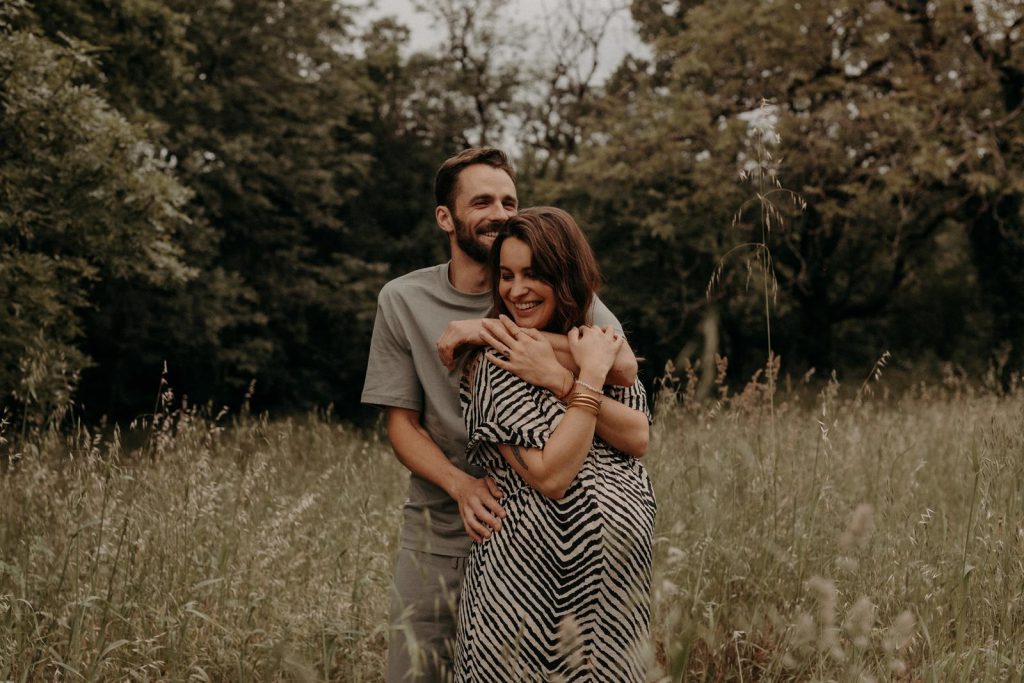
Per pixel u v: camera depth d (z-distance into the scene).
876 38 15.09
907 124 13.71
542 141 20.98
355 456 5.48
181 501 3.44
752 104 15.91
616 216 17.73
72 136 8.40
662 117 16.55
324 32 18.39
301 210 18.41
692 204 16.64
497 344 2.09
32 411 3.98
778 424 4.24
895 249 16.69
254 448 4.60
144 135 9.28
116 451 3.29
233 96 16.64
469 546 2.46
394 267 21.33
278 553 3.50
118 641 2.63
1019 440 2.94
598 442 2.12
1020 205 15.97
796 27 15.32
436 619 2.45
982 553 2.85
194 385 18.11
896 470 4.12
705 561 3.28
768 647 2.86
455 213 2.48
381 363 2.51
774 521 3.36
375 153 21.44
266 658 2.80
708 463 3.62
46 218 8.55
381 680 2.97
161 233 9.48
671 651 2.01
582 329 2.10
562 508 2.00
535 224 2.14
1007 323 16.41
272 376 18.91
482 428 2.07
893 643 2.21
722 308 17.62
